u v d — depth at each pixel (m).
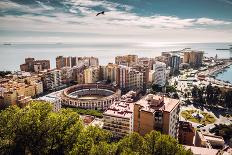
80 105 191.12
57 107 171.50
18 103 170.12
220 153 81.69
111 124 129.75
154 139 56.47
